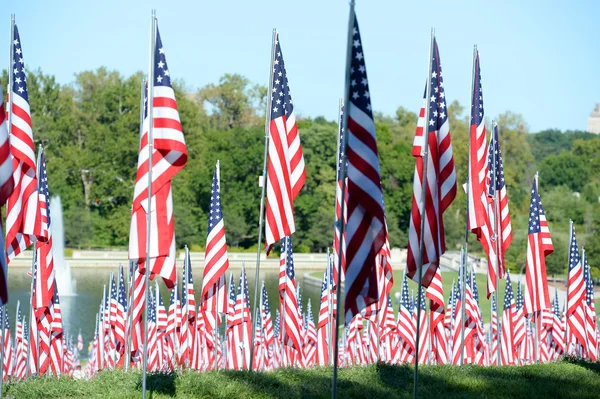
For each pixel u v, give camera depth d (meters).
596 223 197.12
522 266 188.62
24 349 70.38
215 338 62.12
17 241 49.00
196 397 42.06
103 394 42.06
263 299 72.81
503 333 70.56
